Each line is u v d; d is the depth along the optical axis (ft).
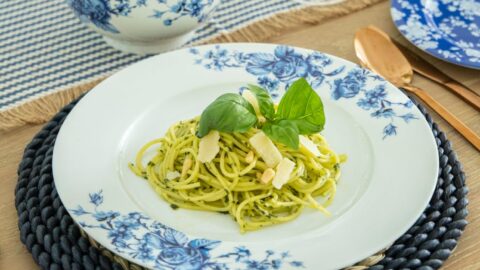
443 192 2.35
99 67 2.89
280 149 2.40
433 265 2.17
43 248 2.23
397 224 2.19
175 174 2.41
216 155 2.41
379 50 2.87
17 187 2.39
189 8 2.77
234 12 3.13
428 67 2.82
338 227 2.21
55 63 2.92
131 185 2.35
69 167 2.35
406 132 2.45
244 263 2.11
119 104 2.56
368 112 2.53
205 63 2.69
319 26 3.04
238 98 2.28
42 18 3.14
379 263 2.19
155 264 2.10
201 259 2.12
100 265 2.18
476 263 2.23
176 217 2.28
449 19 2.94
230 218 2.29
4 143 2.60
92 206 2.24
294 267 2.10
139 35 2.84
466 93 2.71
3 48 2.99
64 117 2.58
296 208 2.31
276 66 2.69
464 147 2.55
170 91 2.62
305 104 2.27
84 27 3.08
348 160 2.43
